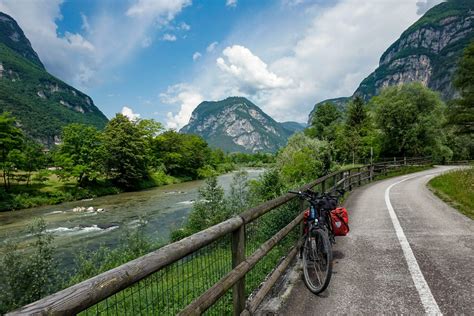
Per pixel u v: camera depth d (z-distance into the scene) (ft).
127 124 168.55
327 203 12.76
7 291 20.98
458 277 12.32
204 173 228.63
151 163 197.77
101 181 144.15
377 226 21.76
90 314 13.46
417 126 120.37
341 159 125.59
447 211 25.48
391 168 79.97
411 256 15.10
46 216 81.35
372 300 10.85
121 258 31.86
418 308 10.12
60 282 24.54
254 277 14.33
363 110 158.30
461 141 157.28
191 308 6.36
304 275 12.62
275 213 20.18
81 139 135.33
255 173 205.67
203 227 41.14
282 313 10.30
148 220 68.54
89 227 65.72
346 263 14.76
